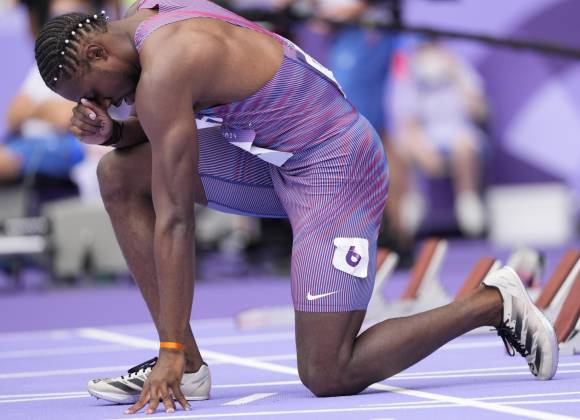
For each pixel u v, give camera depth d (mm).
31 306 20391
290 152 8844
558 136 31484
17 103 24406
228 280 24547
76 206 22828
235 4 15820
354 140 8906
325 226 8797
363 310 8906
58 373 11797
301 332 8820
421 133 29922
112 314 19078
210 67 8234
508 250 29016
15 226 22500
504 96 31250
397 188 28859
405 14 30188
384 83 26656
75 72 8195
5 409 8859
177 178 8055
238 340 14594
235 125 8789
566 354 10938
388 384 9453
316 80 8828
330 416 7574
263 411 8000
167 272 8109
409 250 25531
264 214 9562
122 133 8930
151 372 8203
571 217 31688
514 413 7402
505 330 9203
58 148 24375
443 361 11102
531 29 31109
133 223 9062
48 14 25141
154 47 8156
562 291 11773
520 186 31500
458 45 30375
